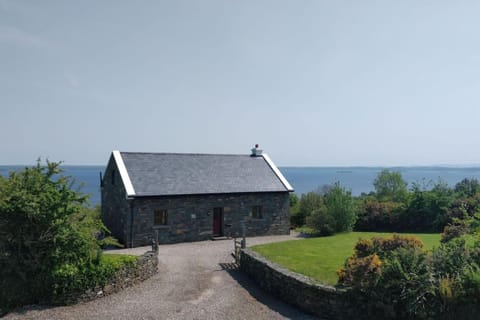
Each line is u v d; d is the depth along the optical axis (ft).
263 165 94.43
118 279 41.78
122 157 78.38
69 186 39.81
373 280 33.58
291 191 87.04
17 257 35.45
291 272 41.57
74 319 33.35
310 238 74.18
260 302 40.16
